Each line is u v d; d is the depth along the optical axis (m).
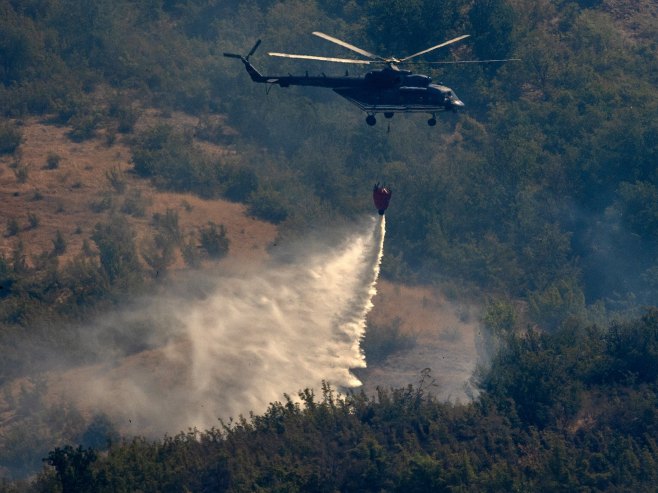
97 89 129.12
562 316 88.38
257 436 58.66
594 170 110.19
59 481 52.75
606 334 75.12
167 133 117.38
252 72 60.19
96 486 52.28
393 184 109.69
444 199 108.88
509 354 72.38
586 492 54.62
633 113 114.00
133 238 95.44
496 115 124.25
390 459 56.75
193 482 53.47
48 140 115.69
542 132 120.88
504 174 112.25
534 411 64.12
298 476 53.41
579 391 65.31
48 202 101.00
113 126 120.06
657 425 62.34
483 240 105.69
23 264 86.50
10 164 108.31
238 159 116.38
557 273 100.50
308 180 113.81
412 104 58.41
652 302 97.44
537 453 59.12
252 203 107.88
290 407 61.84
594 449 60.94
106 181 107.00
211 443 58.31
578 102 125.31
